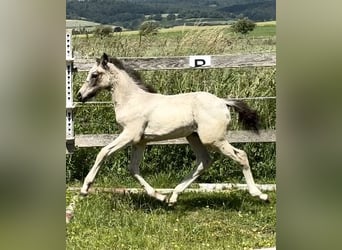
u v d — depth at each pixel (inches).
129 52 362.9
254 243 215.0
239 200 264.8
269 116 305.3
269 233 227.0
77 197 263.3
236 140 290.2
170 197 263.1
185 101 253.9
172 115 251.4
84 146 295.1
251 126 256.1
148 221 237.8
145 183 260.5
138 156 262.1
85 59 291.7
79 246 211.6
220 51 364.2
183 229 229.5
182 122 251.4
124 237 220.5
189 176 260.2
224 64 288.5
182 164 307.7
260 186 284.5
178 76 327.3
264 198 253.4
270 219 239.0
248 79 323.9
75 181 302.4
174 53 363.3
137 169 261.6
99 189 279.7
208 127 247.6
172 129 251.9
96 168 257.1
